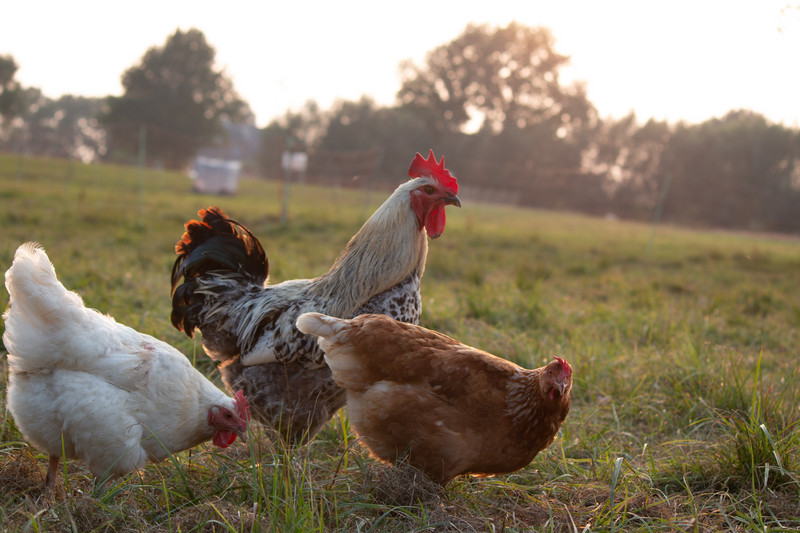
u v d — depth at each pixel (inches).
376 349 56.0
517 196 839.1
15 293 51.1
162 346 56.2
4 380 67.6
